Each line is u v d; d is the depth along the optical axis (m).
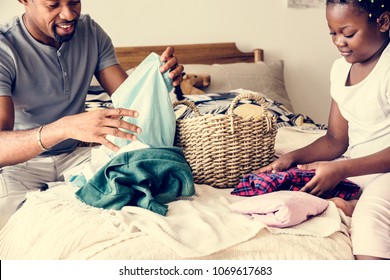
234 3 3.18
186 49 3.03
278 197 1.44
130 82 1.73
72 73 1.96
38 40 1.88
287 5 3.29
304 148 1.77
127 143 1.71
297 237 1.35
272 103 2.71
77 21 1.84
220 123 1.68
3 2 2.66
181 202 1.53
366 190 1.47
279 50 3.32
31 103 1.90
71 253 1.34
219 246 1.29
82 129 1.52
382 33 1.56
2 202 1.71
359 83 1.62
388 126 1.60
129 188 1.52
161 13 3.01
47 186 1.93
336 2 1.53
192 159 1.74
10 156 1.62
